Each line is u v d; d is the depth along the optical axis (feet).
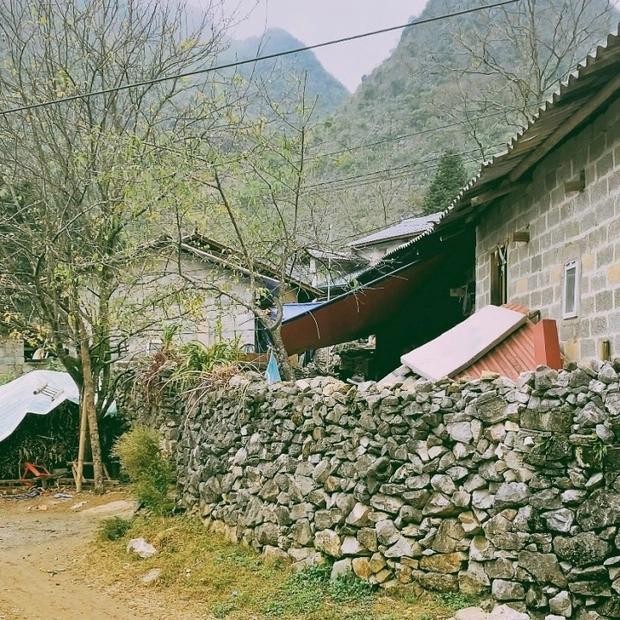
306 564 25.52
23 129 50.24
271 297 44.50
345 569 24.12
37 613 24.88
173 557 29.37
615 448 19.49
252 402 30.19
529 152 29.84
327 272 48.39
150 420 42.34
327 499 25.53
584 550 19.56
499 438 21.43
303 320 48.85
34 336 52.85
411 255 48.03
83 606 25.46
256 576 26.04
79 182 49.01
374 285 48.75
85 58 50.72
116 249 48.39
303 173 39.27
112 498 46.75
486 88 100.94
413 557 22.57
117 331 54.70
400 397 23.84
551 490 20.29
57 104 48.80
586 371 20.42
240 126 40.57
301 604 22.88
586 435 19.83
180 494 36.09
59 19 51.31
